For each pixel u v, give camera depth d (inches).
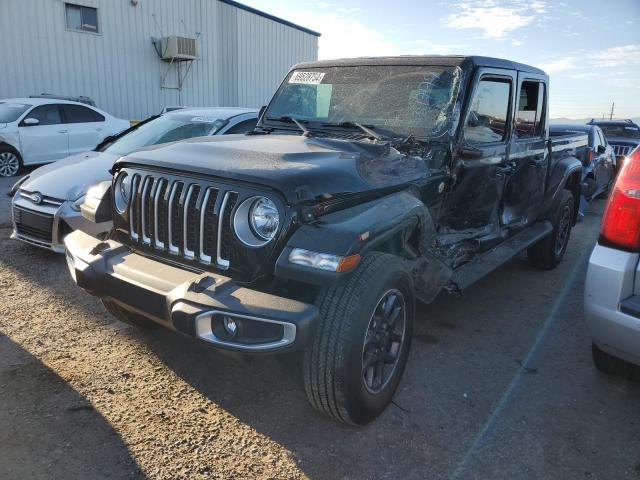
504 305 185.9
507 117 168.9
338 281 92.7
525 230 202.1
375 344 110.3
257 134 162.9
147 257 114.5
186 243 107.5
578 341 158.4
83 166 225.8
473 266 155.7
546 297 195.5
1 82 651.5
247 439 107.3
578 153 321.7
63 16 692.1
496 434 111.4
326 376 100.1
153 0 783.1
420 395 125.9
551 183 209.9
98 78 738.8
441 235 146.6
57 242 205.3
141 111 796.0
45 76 686.5
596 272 107.7
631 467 102.3
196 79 862.5
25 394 119.1
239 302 93.0
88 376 127.9
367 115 151.6
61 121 472.1
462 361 143.4
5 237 246.7
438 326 166.2
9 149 437.7
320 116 159.8
